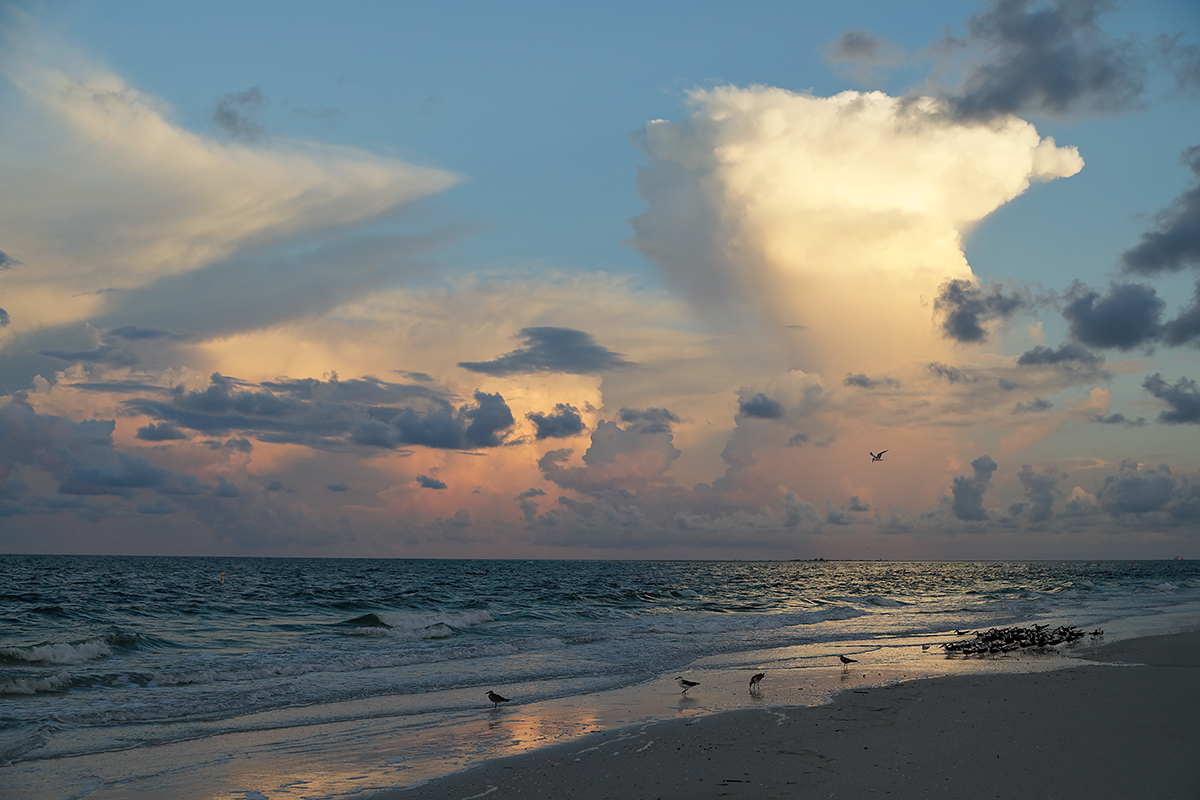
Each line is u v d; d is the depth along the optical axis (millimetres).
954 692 15875
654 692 16812
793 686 17281
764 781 9500
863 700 15109
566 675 19500
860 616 40812
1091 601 54188
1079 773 9547
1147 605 49188
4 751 11531
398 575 117812
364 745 12031
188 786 9891
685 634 30422
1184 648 23766
